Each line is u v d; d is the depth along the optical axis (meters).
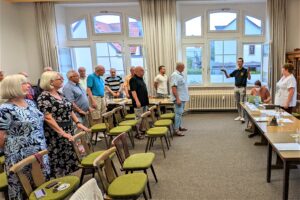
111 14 6.71
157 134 3.52
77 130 3.06
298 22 5.91
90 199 1.58
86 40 6.87
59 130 2.42
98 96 4.54
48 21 6.21
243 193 2.53
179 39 6.49
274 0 5.79
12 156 1.91
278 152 2.05
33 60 6.52
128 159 2.57
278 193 2.50
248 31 6.55
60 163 2.55
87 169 2.63
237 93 5.52
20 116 1.89
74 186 1.96
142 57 6.83
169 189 2.68
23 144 1.93
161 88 5.72
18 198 1.90
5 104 1.87
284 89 3.80
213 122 5.53
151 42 6.22
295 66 5.41
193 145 4.07
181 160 3.47
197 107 6.55
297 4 5.85
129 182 2.04
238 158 3.45
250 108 3.87
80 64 7.11
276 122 2.84
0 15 5.63
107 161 2.13
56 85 2.53
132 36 6.77
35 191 1.86
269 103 4.68
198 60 6.79
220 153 3.67
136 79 4.35
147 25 6.16
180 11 6.53
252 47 6.60
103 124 4.14
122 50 6.84
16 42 6.17
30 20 6.34
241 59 5.41
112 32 6.80
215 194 2.54
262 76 6.46
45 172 2.11
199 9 6.51
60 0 6.01
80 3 6.30
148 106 4.70
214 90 6.61
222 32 6.58
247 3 6.38
